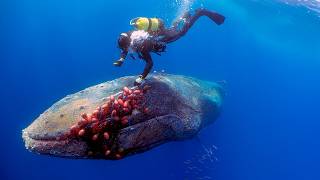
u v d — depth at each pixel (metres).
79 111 5.85
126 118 5.97
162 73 8.98
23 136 5.80
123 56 5.71
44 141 5.51
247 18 22.06
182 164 12.09
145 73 6.29
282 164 15.69
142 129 6.39
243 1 19.42
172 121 7.06
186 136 7.75
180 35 6.79
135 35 5.49
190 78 10.14
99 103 6.06
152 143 6.86
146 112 6.41
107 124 5.74
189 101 8.13
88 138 5.62
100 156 5.97
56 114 5.80
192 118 7.80
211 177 12.92
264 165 14.88
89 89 6.58
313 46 23.83
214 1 20.05
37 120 5.86
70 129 5.48
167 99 7.13
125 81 6.87
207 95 9.76
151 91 6.82
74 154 5.71
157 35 6.14
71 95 6.41
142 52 5.78
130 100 6.15
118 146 6.07
